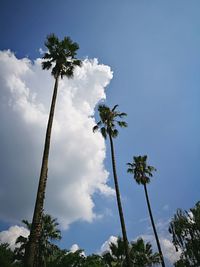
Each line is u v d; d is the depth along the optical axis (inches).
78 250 1305.4
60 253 1321.4
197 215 1234.6
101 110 1229.1
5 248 874.1
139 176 1563.7
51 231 1270.9
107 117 1211.2
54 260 1264.8
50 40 935.0
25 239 1112.2
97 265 1221.7
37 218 526.3
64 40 937.5
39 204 547.5
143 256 1210.6
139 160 1616.6
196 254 1148.5
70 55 951.0
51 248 1239.5
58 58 914.7
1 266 820.0
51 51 939.3
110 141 1144.8
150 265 1207.6
